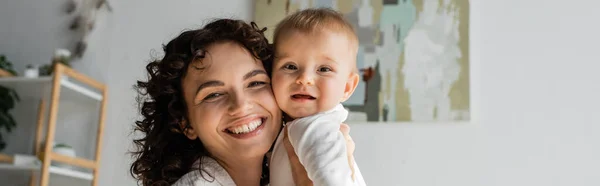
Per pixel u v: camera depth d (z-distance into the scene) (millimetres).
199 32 1071
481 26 2836
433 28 2830
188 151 1173
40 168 2748
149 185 1182
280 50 1141
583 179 2645
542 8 2793
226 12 3021
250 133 1061
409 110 2789
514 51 2787
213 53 1054
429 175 2746
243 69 1057
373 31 2873
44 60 3246
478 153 2732
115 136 3078
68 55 3045
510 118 2740
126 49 3139
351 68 1196
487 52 2811
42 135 3193
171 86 1103
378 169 2783
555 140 2691
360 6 2900
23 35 3301
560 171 2668
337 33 1157
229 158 1105
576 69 2729
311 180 1048
